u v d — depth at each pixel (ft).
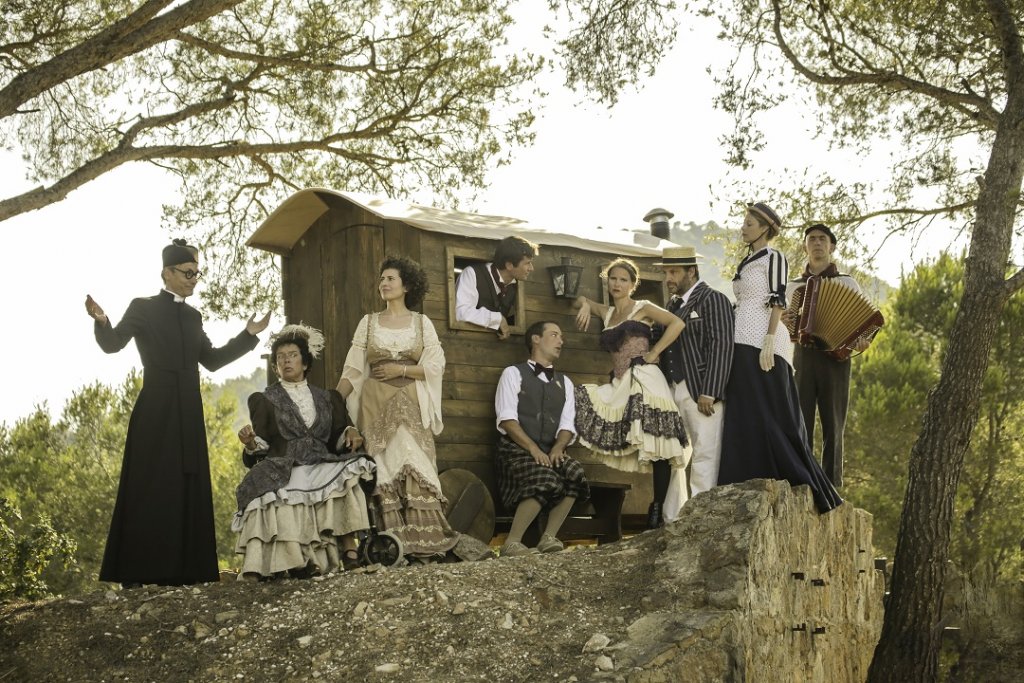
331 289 27.53
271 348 23.52
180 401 23.03
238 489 21.89
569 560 22.27
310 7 39.86
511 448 25.57
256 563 21.27
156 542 22.15
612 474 28.68
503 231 27.63
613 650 19.01
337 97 41.68
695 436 24.68
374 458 23.31
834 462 27.48
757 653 20.86
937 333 56.85
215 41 39.86
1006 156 30.55
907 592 28.91
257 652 19.03
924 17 34.58
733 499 21.93
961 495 50.16
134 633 19.58
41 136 37.01
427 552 22.86
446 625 19.63
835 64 36.63
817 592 24.77
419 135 42.22
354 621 19.67
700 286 25.32
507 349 27.22
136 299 23.45
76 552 67.10
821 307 27.07
